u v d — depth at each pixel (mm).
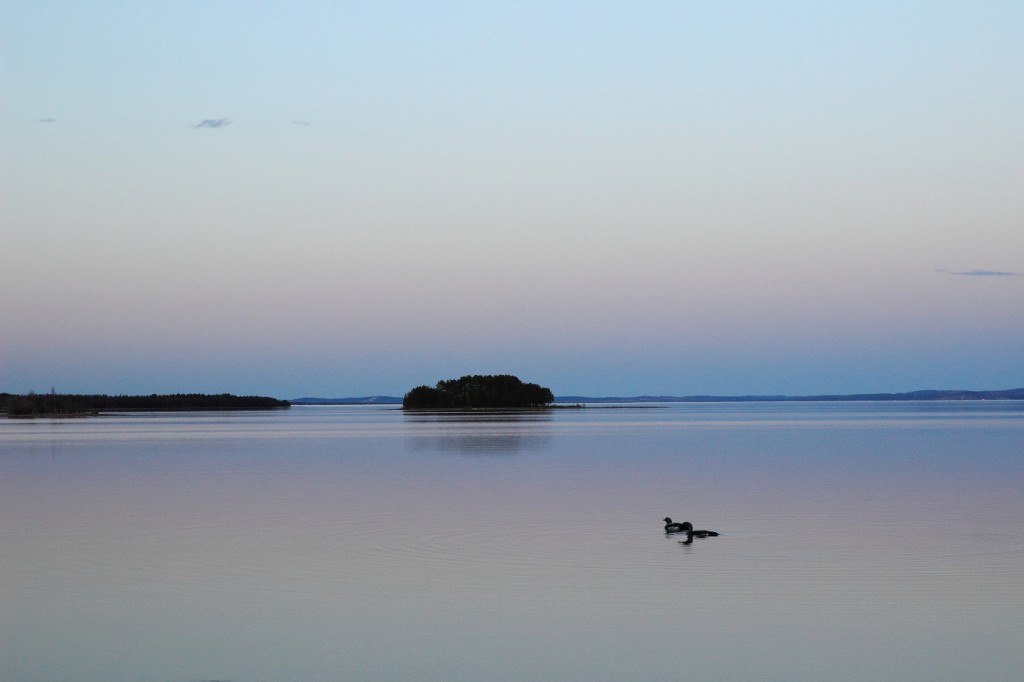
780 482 59844
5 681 22359
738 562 33969
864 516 44469
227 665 23344
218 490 56844
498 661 23547
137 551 36312
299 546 37281
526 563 33969
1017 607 27844
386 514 45906
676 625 26281
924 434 123000
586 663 23406
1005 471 66688
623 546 37125
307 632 25797
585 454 87188
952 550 35938
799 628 25969
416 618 27016
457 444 105438
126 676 22672
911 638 25125
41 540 38781
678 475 65312
